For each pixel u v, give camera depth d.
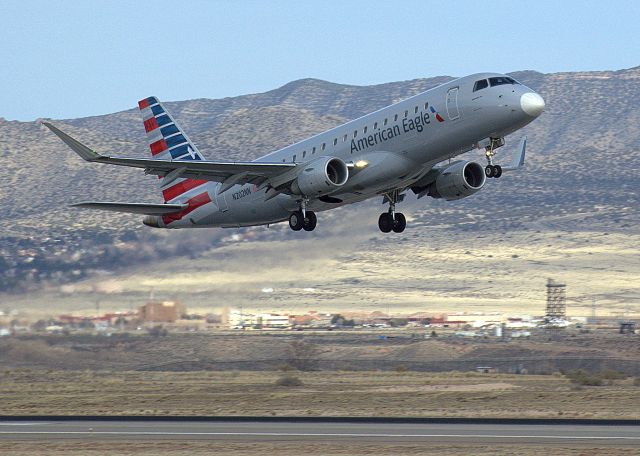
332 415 128.50
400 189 154.12
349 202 153.38
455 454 89.19
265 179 151.88
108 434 107.06
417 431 107.62
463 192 150.50
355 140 146.12
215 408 139.88
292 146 155.75
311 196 146.25
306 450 92.06
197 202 169.25
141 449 93.69
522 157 162.38
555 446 93.94
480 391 167.38
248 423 117.19
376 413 130.75
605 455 88.19
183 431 109.44
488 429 109.06
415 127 140.50
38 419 123.56
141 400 151.62
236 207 164.38
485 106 135.50
